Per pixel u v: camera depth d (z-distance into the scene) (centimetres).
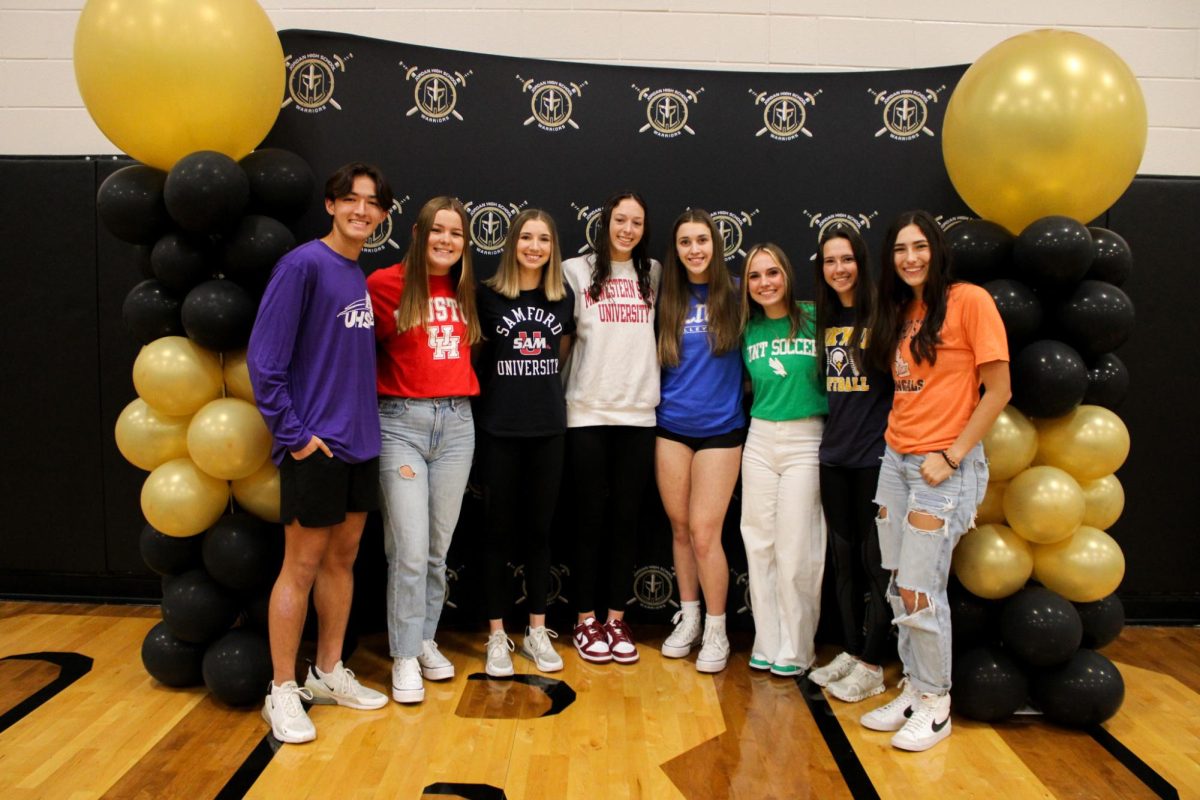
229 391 257
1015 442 244
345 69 313
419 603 262
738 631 331
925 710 238
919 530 233
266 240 242
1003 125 247
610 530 302
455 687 273
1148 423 335
